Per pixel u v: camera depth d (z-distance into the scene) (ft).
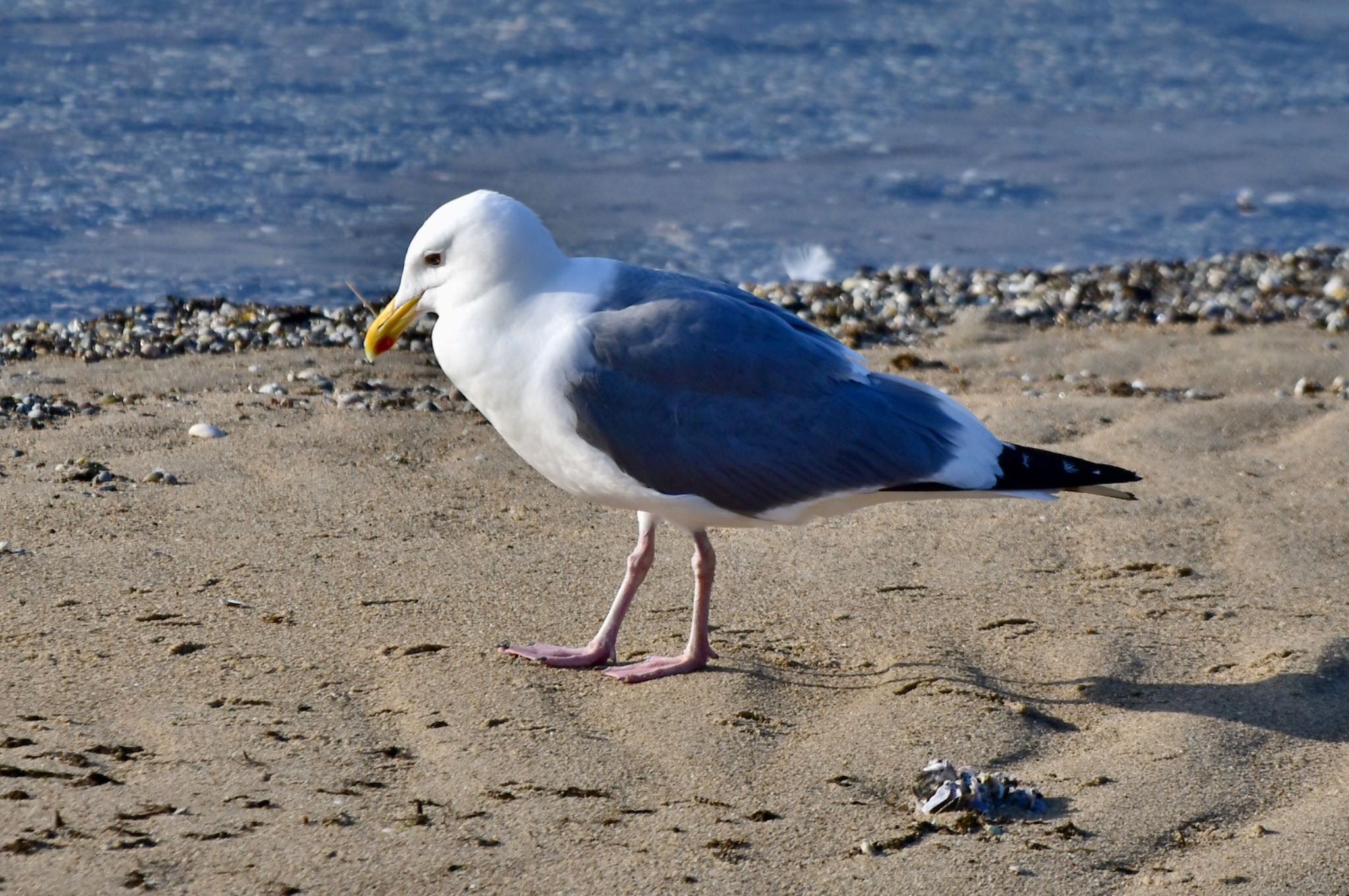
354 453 46.03
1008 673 32.40
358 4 131.23
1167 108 111.75
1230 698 31.09
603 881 23.89
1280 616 35.63
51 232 74.38
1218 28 141.18
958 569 38.45
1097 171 94.94
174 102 98.58
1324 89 118.73
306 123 95.86
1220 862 25.03
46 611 33.42
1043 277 72.59
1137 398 53.78
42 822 24.54
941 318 66.59
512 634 33.83
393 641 32.99
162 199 80.18
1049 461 31.50
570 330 30.58
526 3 134.72
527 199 83.20
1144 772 27.96
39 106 96.07
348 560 37.65
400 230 76.84
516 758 27.86
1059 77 119.85
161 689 29.89
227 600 34.63
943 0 147.74
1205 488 44.57
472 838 24.91
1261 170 96.32
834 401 30.96
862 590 36.94
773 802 26.66
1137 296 69.36
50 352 56.44
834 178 90.63
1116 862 25.07
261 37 118.11
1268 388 55.98
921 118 105.70
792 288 70.28
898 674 31.96
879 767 27.99
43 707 28.73
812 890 23.97
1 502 40.19
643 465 30.66
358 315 63.00
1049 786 27.53
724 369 30.50
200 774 26.48
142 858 23.67
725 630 34.50
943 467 30.99
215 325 60.75
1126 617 35.50
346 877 23.53
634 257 74.84
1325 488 44.65
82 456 44.52
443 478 44.45
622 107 103.50
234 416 48.91
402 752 27.89
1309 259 76.33
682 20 132.05
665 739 28.94
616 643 33.68
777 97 108.88
